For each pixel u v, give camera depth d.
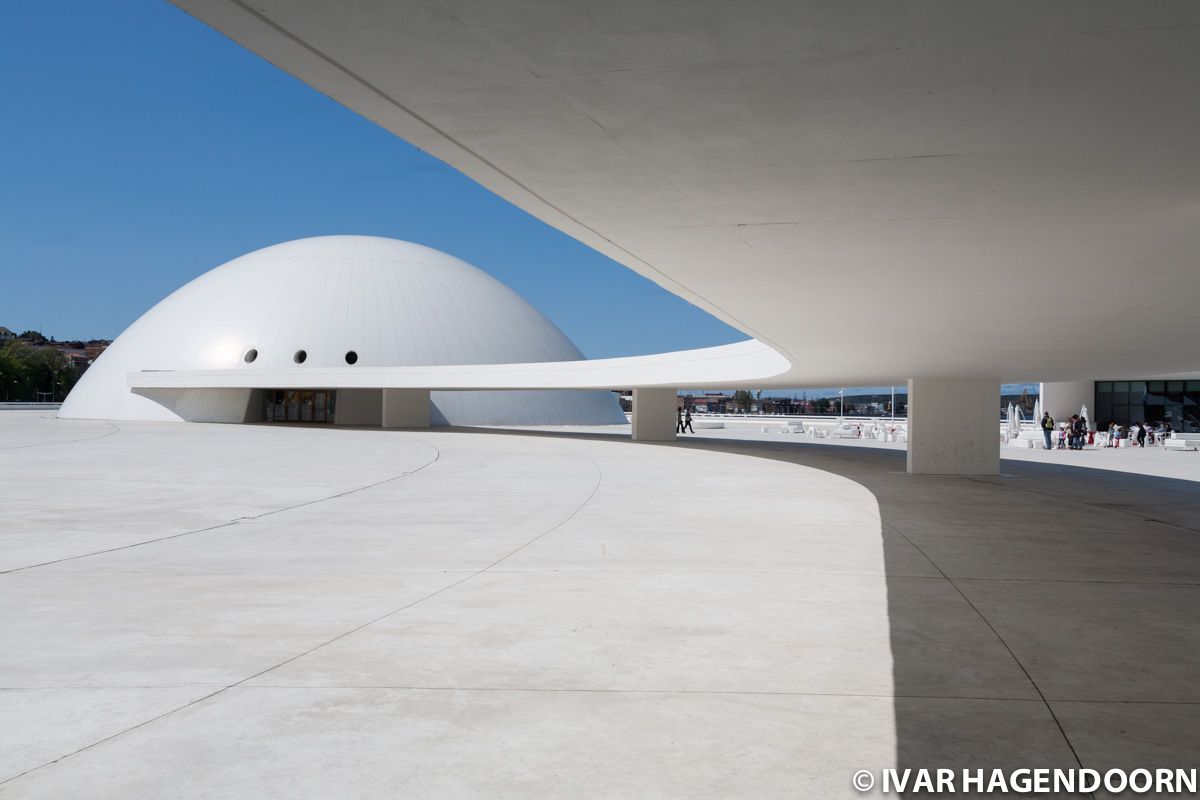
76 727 4.21
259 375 43.69
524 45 3.63
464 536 10.11
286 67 3.89
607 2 3.24
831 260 7.82
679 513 12.14
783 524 11.12
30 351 126.12
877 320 11.53
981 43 3.55
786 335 13.40
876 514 12.12
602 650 5.51
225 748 3.96
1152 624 6.16
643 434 33.12
